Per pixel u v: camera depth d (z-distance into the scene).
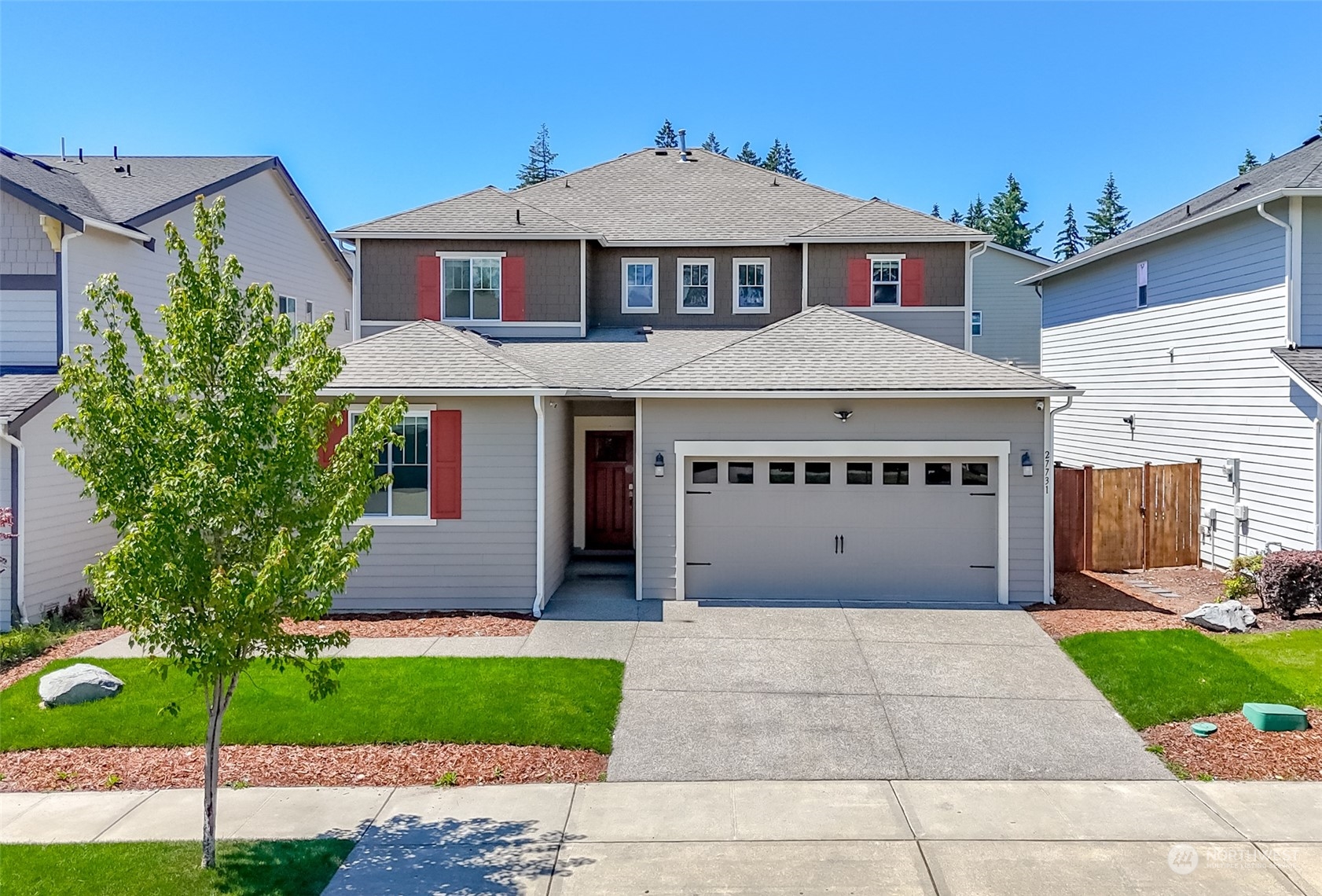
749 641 11.31
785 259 18.98
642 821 6.75
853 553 13.48
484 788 7.34
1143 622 11.84
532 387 12.77
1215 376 16.22
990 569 13.30
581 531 17.16
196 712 8.82
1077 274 22.48
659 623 12.16
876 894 5.68
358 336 18.19
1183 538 16.17
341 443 6.49
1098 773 7.55
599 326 18.91
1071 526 15.56
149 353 6.07
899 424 13.27
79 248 14.08
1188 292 17.20
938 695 9.38
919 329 18.69
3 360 13.75
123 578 5.26
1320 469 13.43
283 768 7.70
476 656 10.59
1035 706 9.06
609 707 8.99
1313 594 11.62
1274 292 14.46
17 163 15.31
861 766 7.72
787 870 5.98
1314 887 5.72
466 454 13.07
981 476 13.34
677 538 13.51
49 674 9.33
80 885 5.79
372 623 12.27
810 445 13.33
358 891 5.76
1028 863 6.05
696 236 18.72
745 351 14.21
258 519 6.04
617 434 17.17
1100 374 21.12
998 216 70.06
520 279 18.08
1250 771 7.50
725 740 8.27
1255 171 18.22
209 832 6.03
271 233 20.95
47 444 13.15
